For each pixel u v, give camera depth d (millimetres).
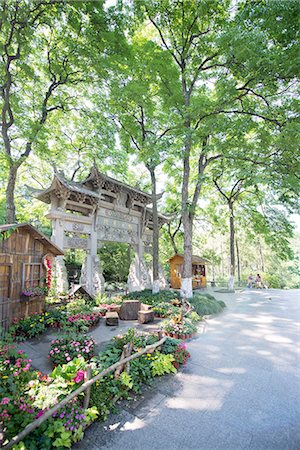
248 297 14656
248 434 3105
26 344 6047
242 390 4137
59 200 11391
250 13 8672
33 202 18406
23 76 10438
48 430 2811
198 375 4668
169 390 4152
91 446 2918
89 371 3498
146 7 10281
